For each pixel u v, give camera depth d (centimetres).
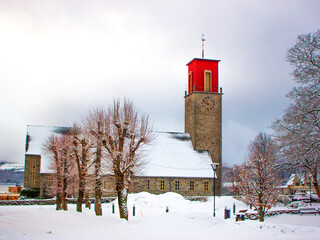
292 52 4178
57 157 4697
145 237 2206
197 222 3033
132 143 3722
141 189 7369
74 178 4656
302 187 11038
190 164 7919
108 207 5619
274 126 4472
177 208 5716
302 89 4153
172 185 7600
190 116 8494
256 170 4344
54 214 3528
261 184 4262
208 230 2728
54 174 5069
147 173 7450
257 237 2372
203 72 8462
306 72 4078
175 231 2619
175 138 8356
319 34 4112
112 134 3859
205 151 8269
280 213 5000
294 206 6144
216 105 8425
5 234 1995
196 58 8456
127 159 3659
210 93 8406
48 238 1941
